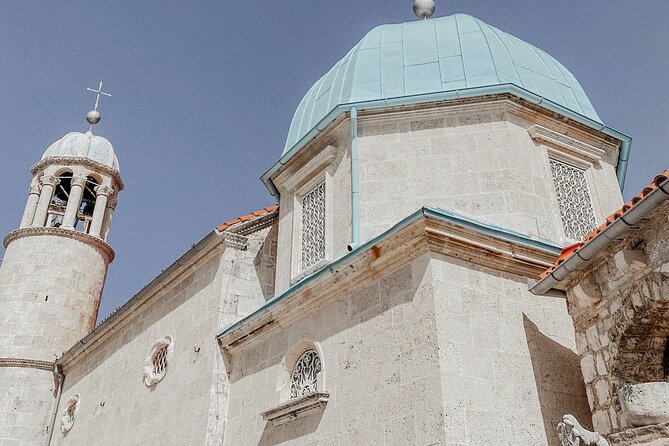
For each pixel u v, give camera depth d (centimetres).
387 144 1101
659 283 605
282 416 959
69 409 1864
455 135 1079
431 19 1338
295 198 1233
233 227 1303
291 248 1191
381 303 862
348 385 864
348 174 1098
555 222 1030
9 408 1978
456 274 816
